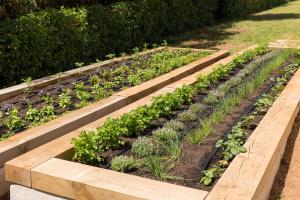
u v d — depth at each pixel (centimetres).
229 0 2031
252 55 931
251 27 1720
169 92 598
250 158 383
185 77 754
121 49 1170
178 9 1538
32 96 683
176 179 373
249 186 333
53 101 654
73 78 787
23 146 454
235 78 710
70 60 962
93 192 335
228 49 1247
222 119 528
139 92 646
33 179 362
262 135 442
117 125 449
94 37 1039
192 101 613
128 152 433
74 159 407
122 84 744
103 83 743
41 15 886
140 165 399
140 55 980
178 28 1557
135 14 1227
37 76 876
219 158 416
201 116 543
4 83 812
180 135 472
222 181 341
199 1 1714
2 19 861
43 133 478
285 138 484
